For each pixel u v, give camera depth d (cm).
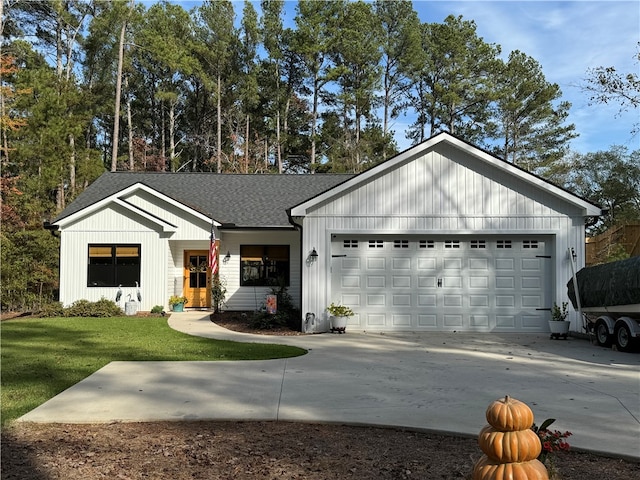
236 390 737
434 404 661
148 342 1211
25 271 1917
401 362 966
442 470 450
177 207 1897
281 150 4706
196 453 492
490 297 1441
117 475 440
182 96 4697
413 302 1445
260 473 445
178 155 4506
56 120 2666
